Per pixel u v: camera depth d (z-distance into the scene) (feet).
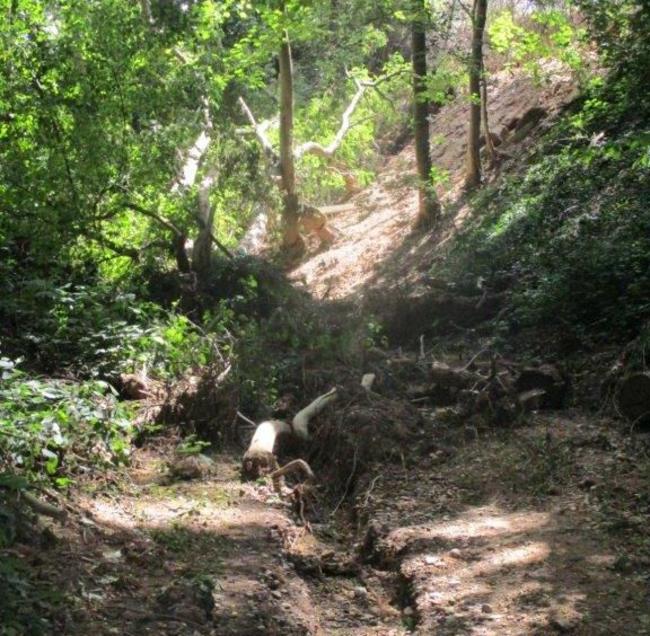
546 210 50.21
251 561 21.27
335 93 74.18
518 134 68.80
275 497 26.30
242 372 32.60
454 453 29.09
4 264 36.63
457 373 33.50
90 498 23.79
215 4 57.98
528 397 31.07
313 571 22.35
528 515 23.66
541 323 38.88
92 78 41.11
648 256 36.55
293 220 67.72
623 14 56.39
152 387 32.50
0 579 16.46
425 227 65.16
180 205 45.09
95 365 32.12
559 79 70.59
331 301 48.08
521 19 71.92
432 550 21.99
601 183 48.75
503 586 19.48
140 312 35.19
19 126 40.50
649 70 53.47
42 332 33.01
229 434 30.73
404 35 77.71
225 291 44.16
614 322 35.35
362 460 28.94
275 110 71.51
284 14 57.16
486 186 64.54
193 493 25.68
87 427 25.59
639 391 28.30
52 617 16.63
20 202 38.75
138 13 43.73
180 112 44.01
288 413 32.55
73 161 39.86
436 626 18.28
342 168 84.28
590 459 26.55
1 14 40.68
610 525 22.11
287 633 18.39
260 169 54.95
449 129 79.87
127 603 17.98
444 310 44.09
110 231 43.78
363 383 33.50
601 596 18.61
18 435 22.41
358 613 20.48
